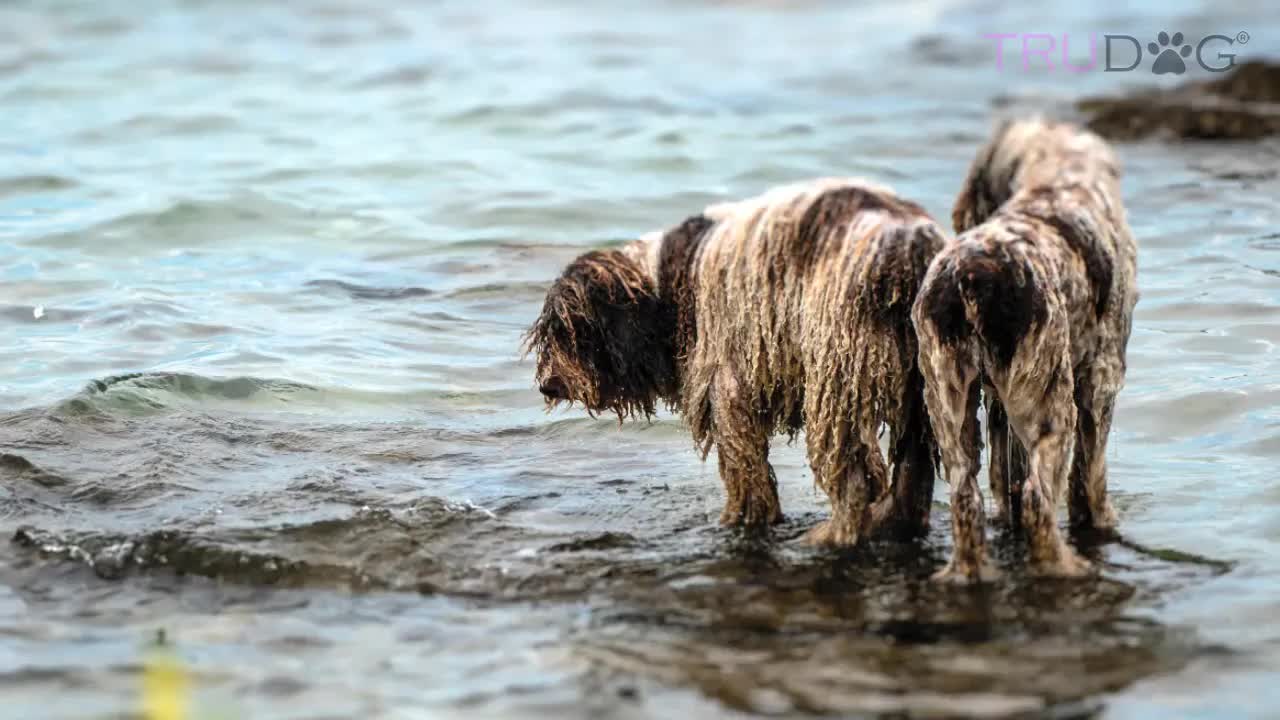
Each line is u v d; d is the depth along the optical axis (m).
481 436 10.97
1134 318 12.76
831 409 8.48
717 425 9.08
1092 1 32.75
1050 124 9.36
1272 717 6.59
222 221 16.11
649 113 21.61
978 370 7.95
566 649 7.50
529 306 13.82
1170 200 16.52
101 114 21.22
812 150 19.12
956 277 7.82
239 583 8.48
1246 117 19.97
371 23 31.19
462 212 16.45
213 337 12.83
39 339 12.64
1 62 25.42
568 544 8.94
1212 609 7.73
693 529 9.18
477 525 9.21
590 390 9.31
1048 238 8.15
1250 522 8.91
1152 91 22.92
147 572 8.62
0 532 9.14
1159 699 6.78
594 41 29.19
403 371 12.25
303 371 12.07
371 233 15.81
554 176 17.88
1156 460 10.02
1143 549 8.58
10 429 10.68
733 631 7.66
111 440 10.59
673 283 9.27
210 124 20.67
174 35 28.84
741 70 25.95
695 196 16.92
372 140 19.77
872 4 33.91
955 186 17.22
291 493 9.71
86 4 32.22
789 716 6.70
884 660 7.25
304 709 6.88
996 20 31.23
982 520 8.12
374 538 8.95
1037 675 7.04
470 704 6.91
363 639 7.69
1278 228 15.27
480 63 26.25
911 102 22.81
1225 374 11.36
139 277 14.36
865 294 8.27
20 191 17.03
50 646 7.61
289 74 24.81
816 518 9.34
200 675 7.25
